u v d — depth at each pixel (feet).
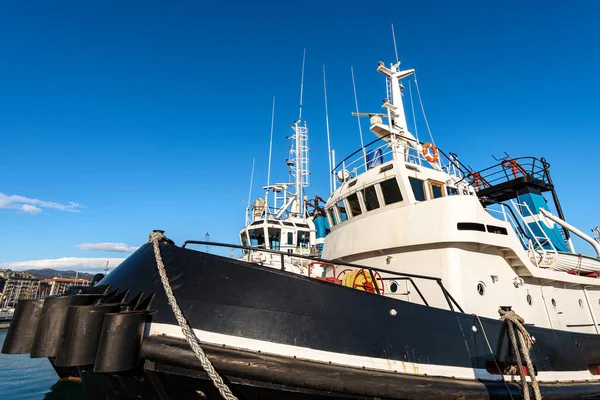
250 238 65.87
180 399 13.97
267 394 13.60
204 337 14.08
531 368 16.39
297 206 79.30
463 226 23.26
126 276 16.85
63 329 14.24
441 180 27.66
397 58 37.19
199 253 16.30
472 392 15.87
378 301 16.70
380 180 26.94
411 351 16.05
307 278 16.26
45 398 33.19
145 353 13.61
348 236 29.17
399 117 34.55
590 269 33.91
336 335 15.19
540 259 30.35
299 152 83.76
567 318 28.94
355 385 14.05
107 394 17.10
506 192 43.80
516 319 17.74
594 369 22.99
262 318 14.84
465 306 21.52
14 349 15.80
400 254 25.23
